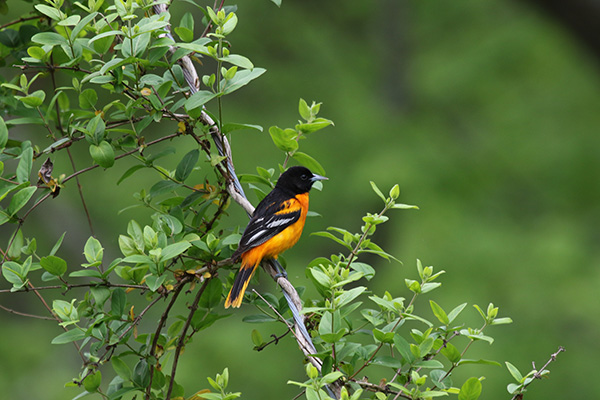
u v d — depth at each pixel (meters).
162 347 6.01
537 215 15.73
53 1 6.28
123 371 5.93
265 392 13.16
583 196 15.95
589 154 16.16
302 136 6.41
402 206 5.91
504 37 17.89
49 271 5.68
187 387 12.79
